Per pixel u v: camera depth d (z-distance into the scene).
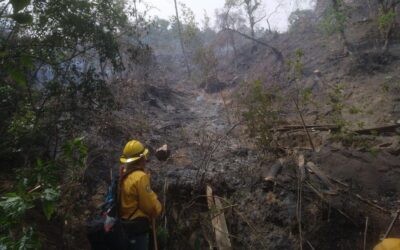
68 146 2.61
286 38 19.19
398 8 13.20
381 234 4.32
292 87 12.44
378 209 4.74
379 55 11.63
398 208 4.74
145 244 3.11
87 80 6.00
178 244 4.61
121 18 6.48
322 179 5.29
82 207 5.07
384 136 6.80
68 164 4.27
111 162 6.70
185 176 6.10
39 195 2.12
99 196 5.53
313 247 4.23
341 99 9.70
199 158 7.22
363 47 12.82
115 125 8.29
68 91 5.84
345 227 4.42
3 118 5.14
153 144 8.09
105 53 6.16
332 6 12.88
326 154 6.06
